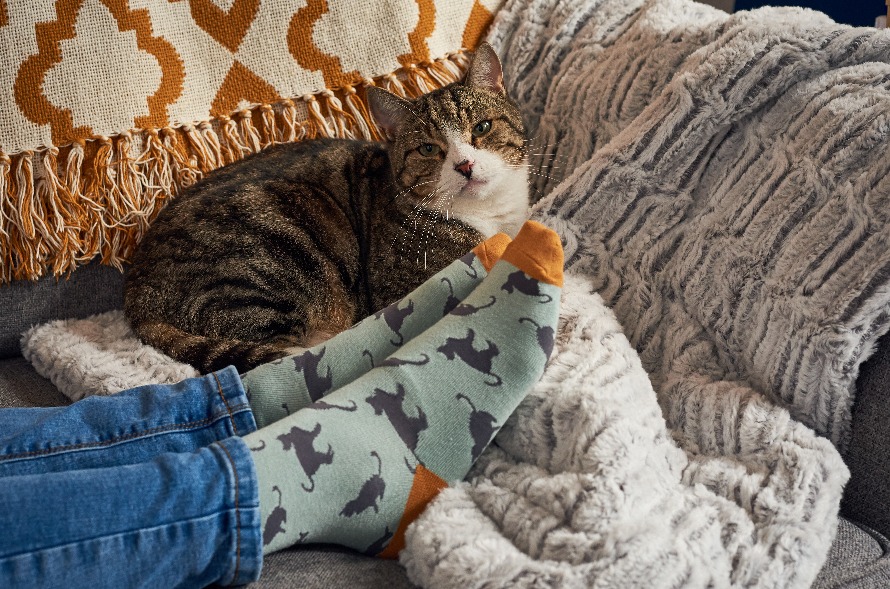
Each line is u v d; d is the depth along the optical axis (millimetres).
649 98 1276
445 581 793
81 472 780
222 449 830
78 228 1312
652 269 1217
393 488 906
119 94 1302
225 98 1391
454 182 1384
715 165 1193
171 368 1146
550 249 1055
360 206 1451
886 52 1064
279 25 1394
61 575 743
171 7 1335
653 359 1194
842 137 994
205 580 815
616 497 847
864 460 975
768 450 960
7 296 1337
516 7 1524
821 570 858
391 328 1102
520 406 1010
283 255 1336
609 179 1229
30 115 1257
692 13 1336
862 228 956
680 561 786
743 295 1073
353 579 847
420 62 1486
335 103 1448
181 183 1388
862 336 953
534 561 797
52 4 1253
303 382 1047
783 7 1227
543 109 1499
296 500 858
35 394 1214
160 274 1283
